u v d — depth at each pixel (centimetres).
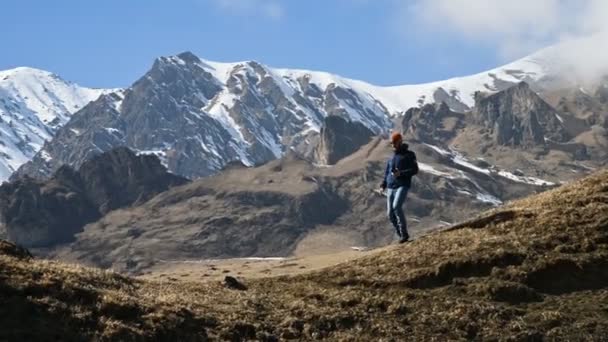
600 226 2386
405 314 1981
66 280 1853
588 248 2273
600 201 2628
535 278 2133
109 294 1839
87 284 1908
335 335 1866
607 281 2130
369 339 1842
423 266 2269
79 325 1684
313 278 2325
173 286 2173
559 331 1856
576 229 2398
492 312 1955
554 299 2045
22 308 1677
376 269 2309
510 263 2219
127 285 2047
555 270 2153
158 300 1900
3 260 1884
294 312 1972
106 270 2164
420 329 1902
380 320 1938
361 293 2112
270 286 2270
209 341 1755
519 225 2530
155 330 1734
